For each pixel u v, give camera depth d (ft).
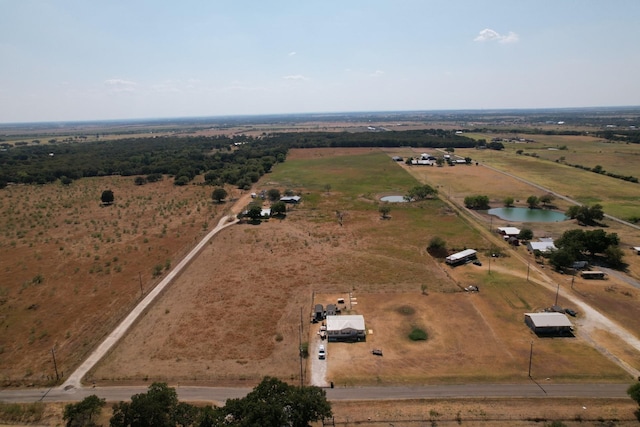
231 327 229.86
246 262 326.03
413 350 205.67
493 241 365.81
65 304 261.03
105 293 275.18
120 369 193.88
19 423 160.45
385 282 285.64
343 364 195.42
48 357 205.26
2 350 211.61
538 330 218.38
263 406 137.80
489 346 207.72
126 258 337.11
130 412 140.56
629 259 318.65
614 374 184.03
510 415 159.43
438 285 279.49
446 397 170.81
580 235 321.11
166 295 270.87
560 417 157.99
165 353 205.98
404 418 158.92
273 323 233.76
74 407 154.30
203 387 180.45
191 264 323.16
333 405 167.12
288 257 335.67
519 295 262.06
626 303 249.34
